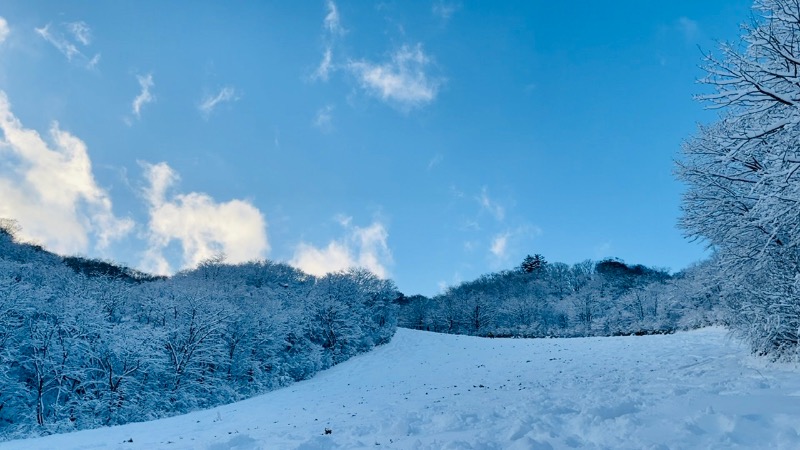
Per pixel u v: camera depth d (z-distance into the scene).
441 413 10.27
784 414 5.85
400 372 35.31
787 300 12.45
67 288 31.64
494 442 6.61
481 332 77.25
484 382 22.88
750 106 9.21
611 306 71.81
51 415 25.09
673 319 55.38
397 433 8.42
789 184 8.38
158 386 30.48
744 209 13.17
